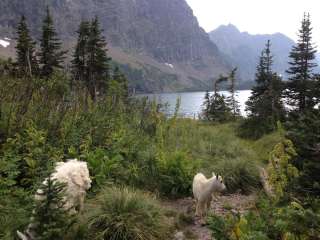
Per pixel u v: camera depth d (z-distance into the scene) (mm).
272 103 19703
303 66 21469
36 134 8242
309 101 14648
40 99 10672
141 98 15578
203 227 7371
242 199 9445
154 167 9641
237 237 5000
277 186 6430
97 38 23891
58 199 5133
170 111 15828
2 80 12000
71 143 9047
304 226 4758
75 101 11125
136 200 6938
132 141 10773
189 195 9289
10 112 8688
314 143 7090
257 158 13750
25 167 7520
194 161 10852
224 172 10492
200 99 109500
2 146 8164
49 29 24656
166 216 7742
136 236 6281
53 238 5055
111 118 11820
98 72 23516
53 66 23625
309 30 22031
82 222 6234
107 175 8531
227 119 30266
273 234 5465
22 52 23266
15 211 6074
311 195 6270
